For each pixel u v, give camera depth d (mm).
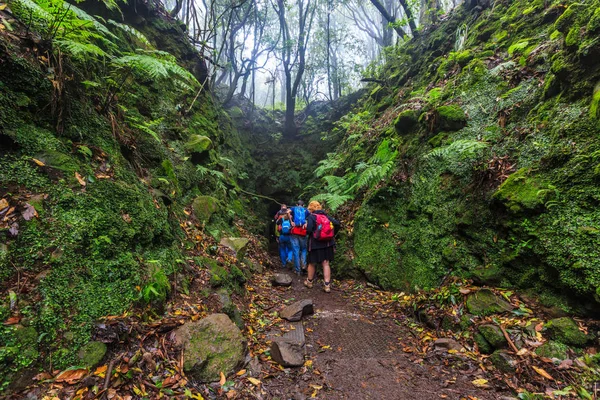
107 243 2324
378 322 3613
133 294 2297
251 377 2305
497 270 3223
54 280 1928
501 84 4480
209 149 6117
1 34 2414
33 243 1959
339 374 2488
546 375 2193
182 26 7992
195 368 2129
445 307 3301
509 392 2186
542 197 2914
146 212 2957
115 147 3205
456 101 4977
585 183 2730
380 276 4715
